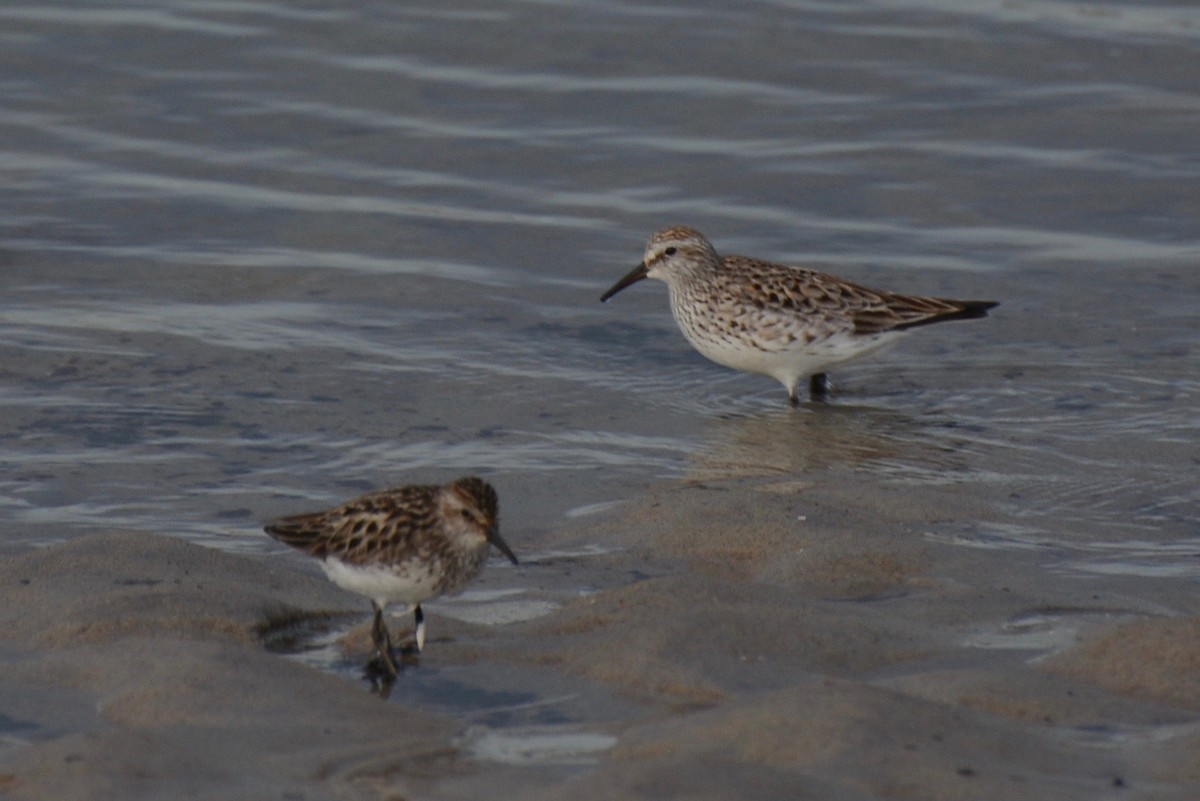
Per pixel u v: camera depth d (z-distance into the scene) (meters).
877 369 16.77
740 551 11.75
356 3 27.73
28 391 15.20
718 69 25.31
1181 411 15.25
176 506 12.79
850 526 12.17
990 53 25.86
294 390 15.49
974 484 13.42
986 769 8.01
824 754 8.08
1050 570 11.48
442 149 22.67
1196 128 23.09
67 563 11.01
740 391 16.27
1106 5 28.02
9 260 18.88
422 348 16.84
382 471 13.66
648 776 7.66
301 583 11.10
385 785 8.06
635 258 19.66
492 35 26.42
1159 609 10.70
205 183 21.44
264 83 24.59
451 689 9.45
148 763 8.12
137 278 18.50
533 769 8.28
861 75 25.09
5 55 25.16
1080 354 16.88
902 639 10.09
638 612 10.29
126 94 24.06
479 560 10.04
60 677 9.35
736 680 9.38
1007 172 21.95
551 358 16.86
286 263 19.11
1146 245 19.86
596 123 23.52
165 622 10.20
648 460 14.11
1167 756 8.30
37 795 7.80
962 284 18.84
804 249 19.94
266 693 9.01
